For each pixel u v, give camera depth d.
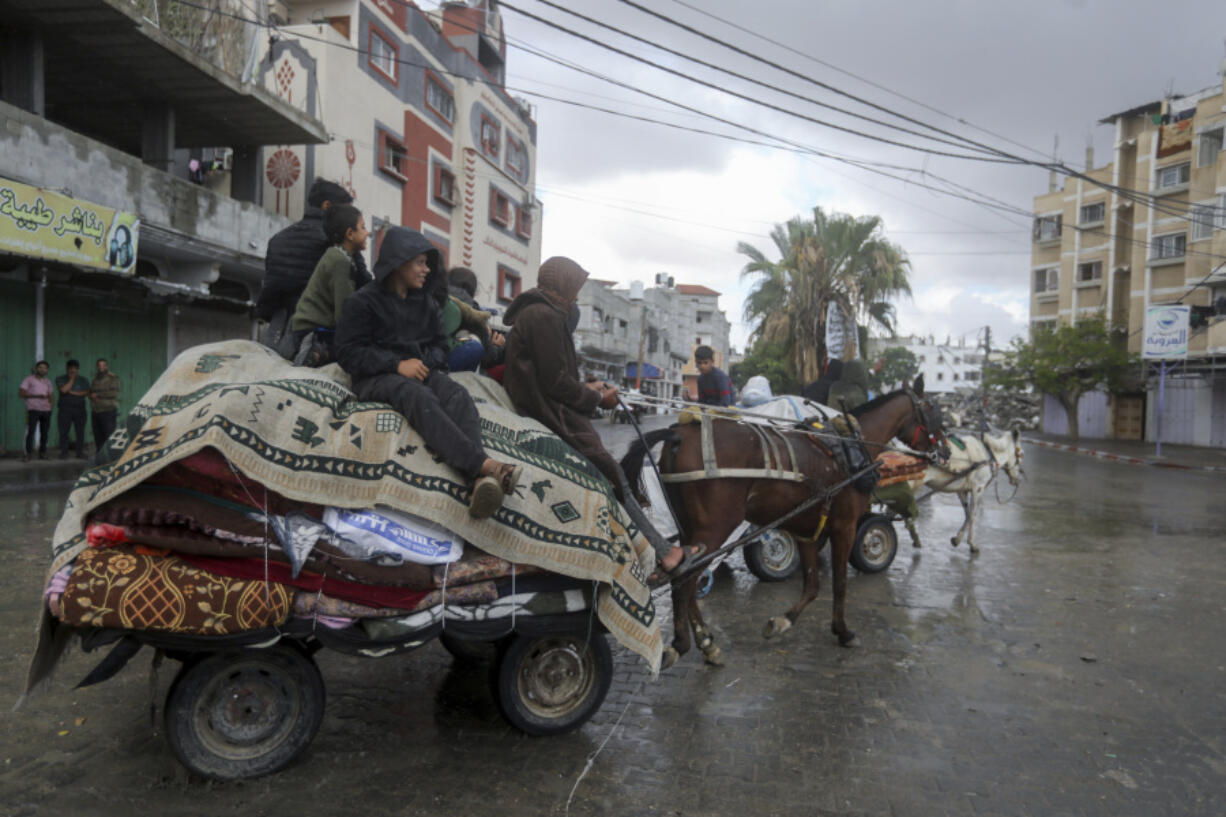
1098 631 6.12
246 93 14.60
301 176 18.39
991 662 5.32
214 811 3.14
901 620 6.26
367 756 3.67
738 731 4.09
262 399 3.25
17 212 10.96
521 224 31.73
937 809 3.37
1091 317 38.38
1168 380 34.69
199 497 3.17
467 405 3.58
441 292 3.91
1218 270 31.95
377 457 3.35
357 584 3.36
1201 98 33.69
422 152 23.86
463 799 3.31
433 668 4.84
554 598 3.69
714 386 7.97
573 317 4.29
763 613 6.36
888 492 7.83
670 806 3.32
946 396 59.78
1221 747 4.08
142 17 12.20
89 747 3.62
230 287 18.42
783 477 4.95
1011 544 9.81
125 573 3.02
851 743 3.99
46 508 9.11
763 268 28.12
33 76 12.15
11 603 5.59
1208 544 10.00
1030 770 3.76
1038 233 43.97
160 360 16.05
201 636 3.10
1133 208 37.38
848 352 23.12
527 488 3.62
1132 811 3.41
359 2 20.23
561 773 3.57
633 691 4.59
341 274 3.81
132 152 18.52
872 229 27.17
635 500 4.43
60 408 12.93
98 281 13.50
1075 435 37.41
